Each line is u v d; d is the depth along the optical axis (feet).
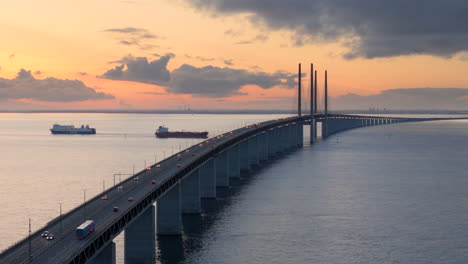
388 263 300.40
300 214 419.13
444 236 353.92
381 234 359.25
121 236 365.40
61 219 239.09
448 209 437.17
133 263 294.05
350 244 336.70
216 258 308.40
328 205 454.40
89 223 211.41
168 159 450.30
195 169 420.77
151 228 293.02
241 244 336.29
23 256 187.83
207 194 492.54
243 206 452.35
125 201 272.72
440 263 300.61
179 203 357.20
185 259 305.94
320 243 338.95
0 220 424.46
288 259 307.58
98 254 227.81
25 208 471.21
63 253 186.19
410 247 329.72
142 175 363.97
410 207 445.78
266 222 392.88
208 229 372.99
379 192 517.14
